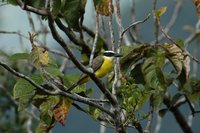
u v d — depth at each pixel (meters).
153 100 12.41
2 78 19.02
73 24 10.76
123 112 11.46
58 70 11.29
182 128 16.69
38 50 10.48
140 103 11.75
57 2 10.13
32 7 9.57
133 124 11.41
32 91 11.45
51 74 11.23
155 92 12.39
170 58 12.48
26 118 19.28
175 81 14.62
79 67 9.91
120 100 11.71
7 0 11.20
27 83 11.30
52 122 11.73
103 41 15.80
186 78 12.59
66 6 10.73
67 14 10.74
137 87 11.59
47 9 9.26
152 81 12.30
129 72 12.53
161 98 12.39
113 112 10.73
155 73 12.34
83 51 15.36
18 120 19.50
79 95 11.23
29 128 17.22
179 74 12.32
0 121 19.44
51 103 11.53
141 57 12.52
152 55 12.42
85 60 15.58
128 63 12.44
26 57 11.52
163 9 12.10
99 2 11.09
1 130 19.42
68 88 11.45
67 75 11.69
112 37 11.36
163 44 12.48
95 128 35.19
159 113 14.30
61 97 11.45
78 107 11.61
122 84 11.73
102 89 10.41
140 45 12.41
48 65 11.45
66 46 9.56
